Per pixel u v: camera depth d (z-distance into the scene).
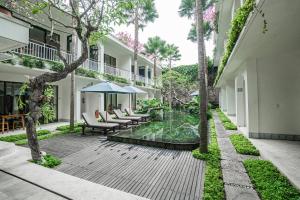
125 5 5.40
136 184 4.19
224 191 3.76
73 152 6.45
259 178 4.12
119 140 7.93
